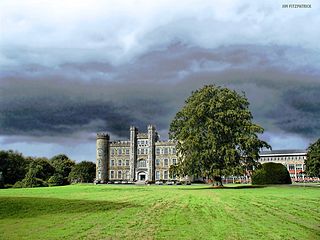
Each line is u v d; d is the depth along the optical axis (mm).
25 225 19000
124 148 155750
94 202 32438
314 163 86625
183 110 70812
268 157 192500
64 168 159375
